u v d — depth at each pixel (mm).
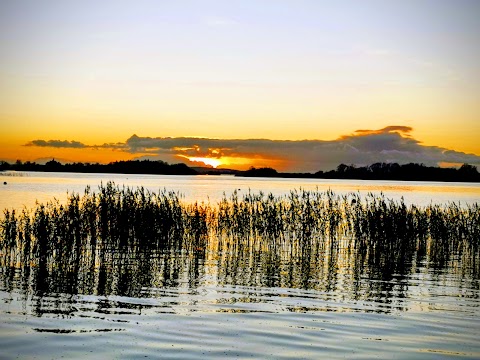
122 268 21344
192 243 28844
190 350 11195
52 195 56500
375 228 29609
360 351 11438
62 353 10875
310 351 11344
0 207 40844
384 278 20781
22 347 11211
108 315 13945
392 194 80750
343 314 14688
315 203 32500
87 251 25141
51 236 23281
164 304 15336
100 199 26953
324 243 30594
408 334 12875
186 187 90688
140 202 27859
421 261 25500
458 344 12164
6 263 21750
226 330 12766
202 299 16109
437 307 15836
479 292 18297
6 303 15008
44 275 19500
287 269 22312
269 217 29703
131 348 11250
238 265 22906
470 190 109188
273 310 14898
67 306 14867
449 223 31094
